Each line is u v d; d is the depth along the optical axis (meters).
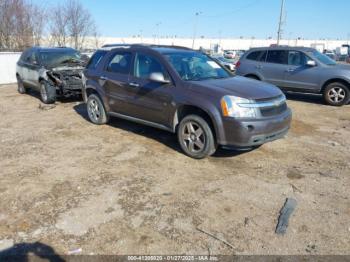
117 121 7.00
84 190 3.80
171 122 4.97
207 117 4.57
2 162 4.70
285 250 2.76
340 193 3.72
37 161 4.73
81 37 31.09
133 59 5.64
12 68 14.80
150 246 2.81
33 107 8.84
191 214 3.29
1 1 22.61
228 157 4.83
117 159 4.78
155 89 5.10
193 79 4.92
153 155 4.93
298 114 7.86
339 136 5.96
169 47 5.78
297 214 3.28
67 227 3.07
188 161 4.68
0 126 6.77
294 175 4.21
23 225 3.11
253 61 10.30
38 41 25.89
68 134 6.11
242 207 3.42
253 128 4.22
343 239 2.89
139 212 3.32
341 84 8.70
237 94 4.32
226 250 2.76
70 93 8.93
